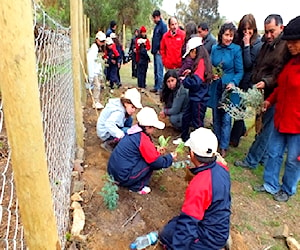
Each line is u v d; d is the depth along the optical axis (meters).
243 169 3.81
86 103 5.72
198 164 2.19
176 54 6.03
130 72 11.29
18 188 1.10
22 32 0.92
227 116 3.96
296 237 2.68
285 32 2.65
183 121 4.21
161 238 2.29
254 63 3.88
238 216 2.88
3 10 0.88
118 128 3.66
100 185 3.01
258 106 3.41
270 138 3.29
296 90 2.77
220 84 3.98
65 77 3.28
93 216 2.55
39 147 1.07
